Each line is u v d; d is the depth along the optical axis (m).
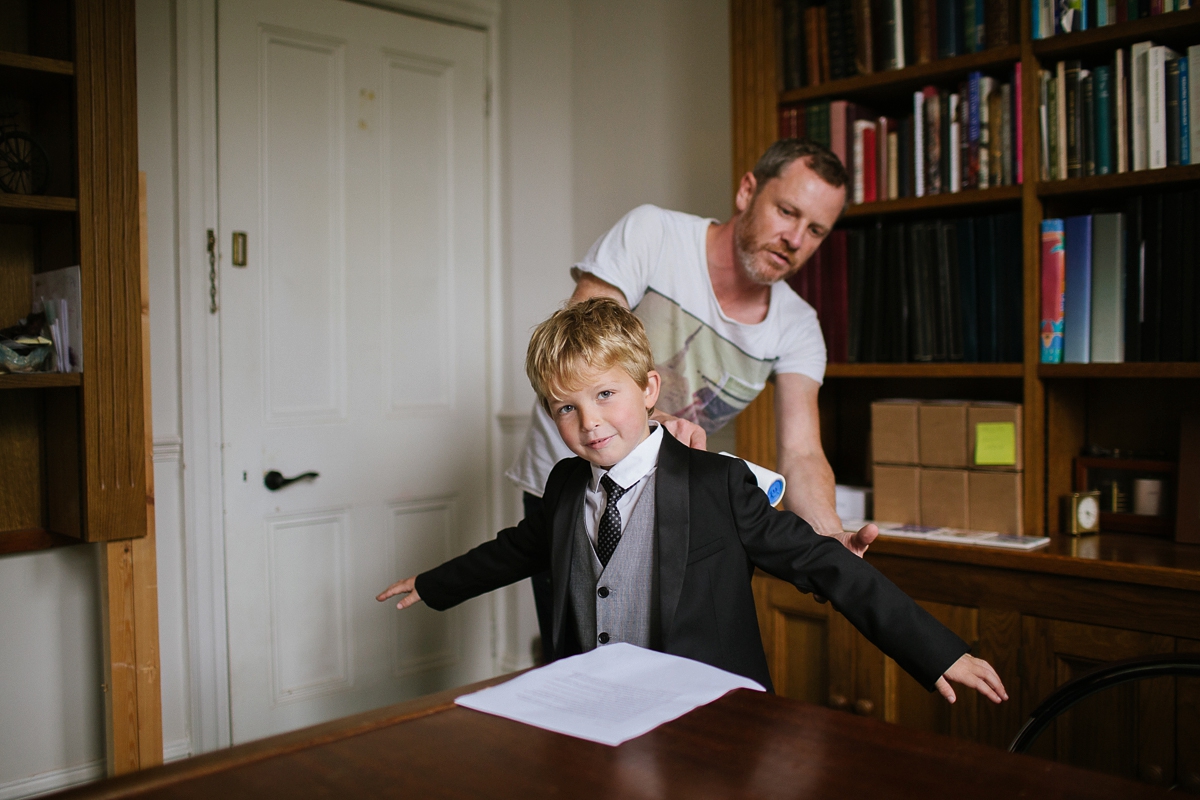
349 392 2.82
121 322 1.85
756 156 2.37
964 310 2.11
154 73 2.41
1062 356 1.99
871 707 2.06
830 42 2.27
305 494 2.72
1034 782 0.71
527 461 1.90
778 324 1.86
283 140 2.66
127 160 1.84
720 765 0.74
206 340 2.51
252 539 2.62
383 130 2.88
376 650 2.89
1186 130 1.81
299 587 2.72
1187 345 1.83
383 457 2.90
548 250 3.23
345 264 2.80
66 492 1.95
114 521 1.85
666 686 0.92
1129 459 2.06
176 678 2.47
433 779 0.72
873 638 1.06
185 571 2.48
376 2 2.85
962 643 1.02
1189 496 1.91
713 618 1.13
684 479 1.17
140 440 1.88
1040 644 1.83
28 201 1.74
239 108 2.57
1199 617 1.63
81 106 1.78
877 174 2.25
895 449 2.20
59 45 1.86
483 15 3.10
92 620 2.31
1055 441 2.07
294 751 0.78
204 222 2.50
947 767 0.74
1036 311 1.99
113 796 0.69
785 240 1.67
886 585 1.07
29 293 2.06
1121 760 1.74
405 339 2.95
